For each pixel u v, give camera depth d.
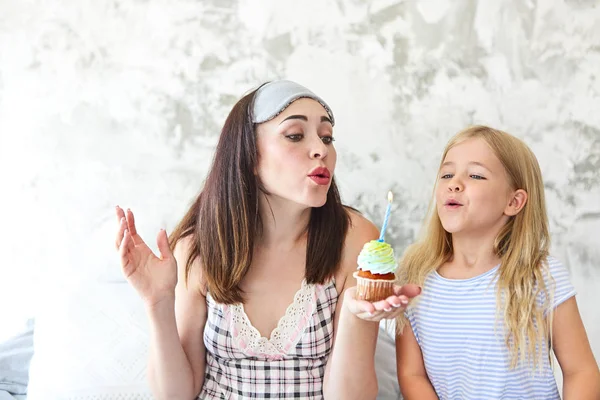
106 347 1.56
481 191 1.30
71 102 1.94
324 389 1.27
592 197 1.99
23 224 1.95
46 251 1.96
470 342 1.30
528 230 1.33
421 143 1.98
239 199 1.24
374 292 1.07
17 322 1.96
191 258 1.33
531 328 1.28
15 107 1.93
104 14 1.93
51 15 1.92
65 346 1.56
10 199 1.95
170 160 1.96
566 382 1.30
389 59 1.96
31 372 1.57
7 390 1.66
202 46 1.95
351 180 1.98
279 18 1.95
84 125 1.94
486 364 1.29
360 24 1.96
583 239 1.99
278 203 1.26
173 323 1.24
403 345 1.39
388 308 0.98
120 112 1.95
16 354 1.73
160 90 1.95
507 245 1.35
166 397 1.29
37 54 1.93
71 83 1.94
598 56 1.97
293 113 1.20
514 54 1.96
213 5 1.94
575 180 1.99
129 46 1.94
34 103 1.93
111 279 1.97
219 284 1.26
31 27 1.92
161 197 1.97
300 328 1.27
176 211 1.97
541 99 1.97
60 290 1.72
